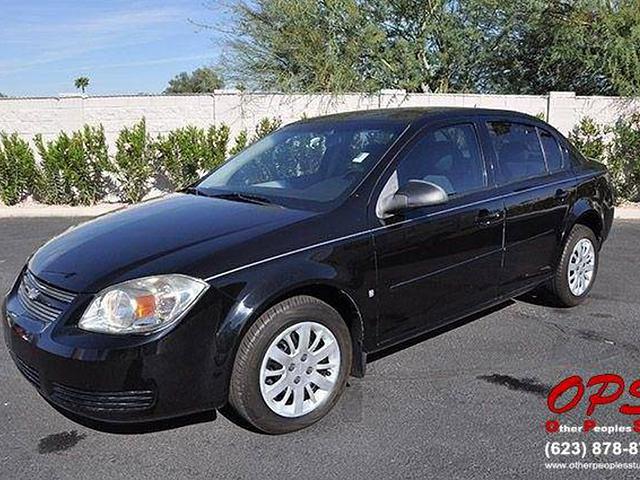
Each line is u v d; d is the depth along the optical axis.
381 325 3.84
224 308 3.20
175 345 3.09
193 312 3.13
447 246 4.15
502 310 5.46
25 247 8.51
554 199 5.05
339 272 3.56
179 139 11.93
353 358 3.81
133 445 3.39
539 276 5.04
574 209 5.26
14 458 3.28
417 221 3.96
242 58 14.23
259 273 3.30
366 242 3.70
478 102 12.60
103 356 3.02
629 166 11.42
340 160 4.21
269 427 3.42
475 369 4.28
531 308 5.52
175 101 12.56
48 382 3.19
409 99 12.73
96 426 3.59
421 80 14.93
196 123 12.63
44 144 12.70
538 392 3.95
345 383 3.72
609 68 12.80
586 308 5.52
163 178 12.41
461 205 4.26
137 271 3.22
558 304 5.48
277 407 3.43
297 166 4.44
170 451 3.33
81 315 3.16
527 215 4.77
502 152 4.80
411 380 4.12
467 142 4.57
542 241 5.00
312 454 3.29
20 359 3.37
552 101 12.35
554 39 14.13
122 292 3.12
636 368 4.28
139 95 12.56
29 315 3.38
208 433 3.50
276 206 3.91
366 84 13.97
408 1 14.69
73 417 3.69
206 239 3.46
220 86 14.97
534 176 5.01
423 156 4.22
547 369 4.27
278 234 3.48
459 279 4.28
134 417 3.09
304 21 13.81
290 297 3.45
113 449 3.36
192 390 3.16
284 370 3.44
